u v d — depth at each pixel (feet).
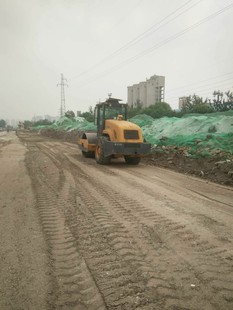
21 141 103.91
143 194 24.94
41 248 14.05
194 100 126.31
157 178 32.73
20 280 11.23
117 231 16.28
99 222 17.69
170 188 27.53
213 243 14.90
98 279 11.37
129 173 35.88
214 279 11.50
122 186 28.04
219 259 13.20
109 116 47.19
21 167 39.19
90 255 13.39
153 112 124.98
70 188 26.71
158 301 10.03
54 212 19.58
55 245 14.42
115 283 11.09
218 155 39.06
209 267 12.44
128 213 19.56
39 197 23.39
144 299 10.12
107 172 36.29
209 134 48.67
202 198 23.89
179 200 23.13
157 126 66.44
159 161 45.75
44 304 9.80
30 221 17.80
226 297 10.34
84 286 10.89
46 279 11.32
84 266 12.37
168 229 16.71
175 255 13.52
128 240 15.10
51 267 12.25
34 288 10.71
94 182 29.73
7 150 65.41
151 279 11.40
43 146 79.61
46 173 34.58
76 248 14.10
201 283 11.20
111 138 42.86
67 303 9.89
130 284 11.03
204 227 17.13
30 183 28.68
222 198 23.95
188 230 16.61
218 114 61.98
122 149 40.86
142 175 34.60
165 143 52.65
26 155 54.65
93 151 49.19
